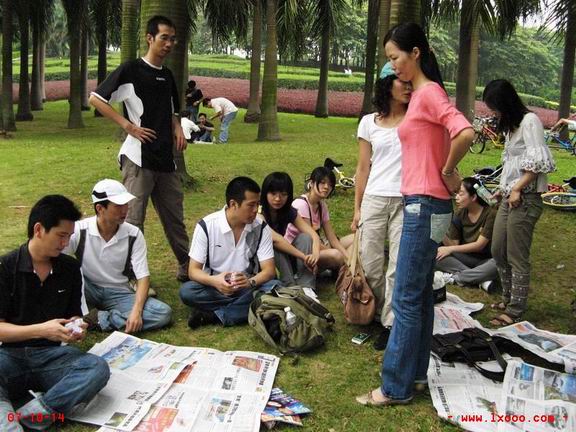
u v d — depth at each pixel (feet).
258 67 63.16
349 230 21.02
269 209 14.76
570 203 24.75
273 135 47.01
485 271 15.61
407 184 9.20
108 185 11.97
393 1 20.21
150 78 13.61
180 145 14.79
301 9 52.95
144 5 21.71
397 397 9.73
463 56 42.83
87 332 12.33
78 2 54.65
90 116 70.54
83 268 12.55
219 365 10.75
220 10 49.39
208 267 13.19
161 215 14.82
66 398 8.82
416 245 9.09
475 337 11.45
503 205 13.42
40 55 82.58
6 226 19.93
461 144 8.29
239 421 8.97
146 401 9.39
